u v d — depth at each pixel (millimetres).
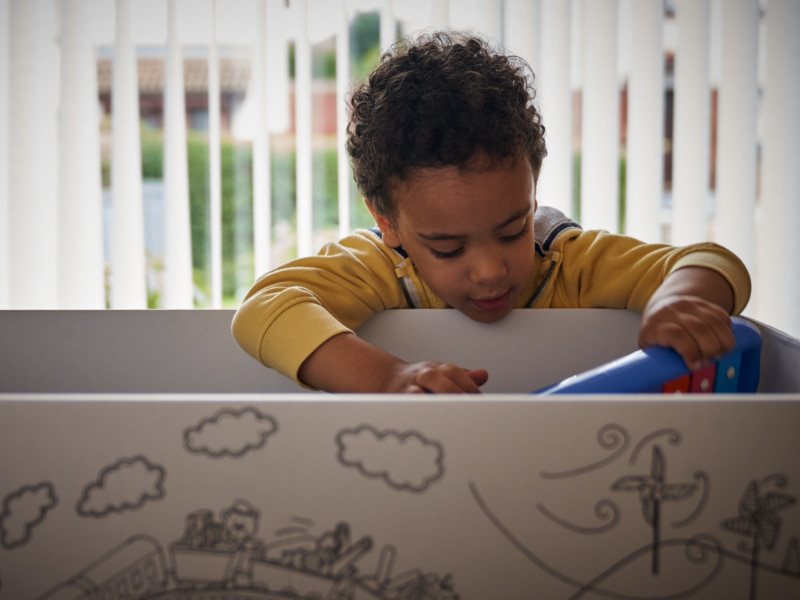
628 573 339
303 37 1499
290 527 341
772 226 1569
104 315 667
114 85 1485
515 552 339
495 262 613
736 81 1523
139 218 1535
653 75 1516
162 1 1480
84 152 1499
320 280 671
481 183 594
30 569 345
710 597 339
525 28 1460
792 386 509
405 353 651
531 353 642
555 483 338
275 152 1642
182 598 343
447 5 1451
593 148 1526
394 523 340
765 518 338
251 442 341
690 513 338
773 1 1526
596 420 338
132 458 343
